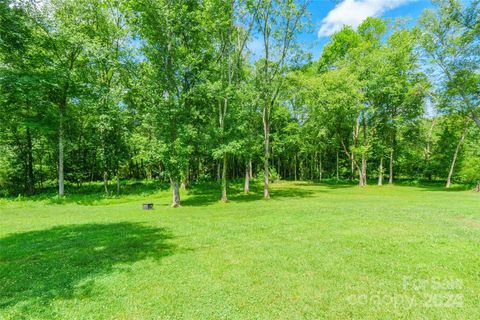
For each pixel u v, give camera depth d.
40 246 7.90
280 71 19.77
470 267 5.70
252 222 10.75
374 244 7.41
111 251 7.35
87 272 5.91
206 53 18.11
